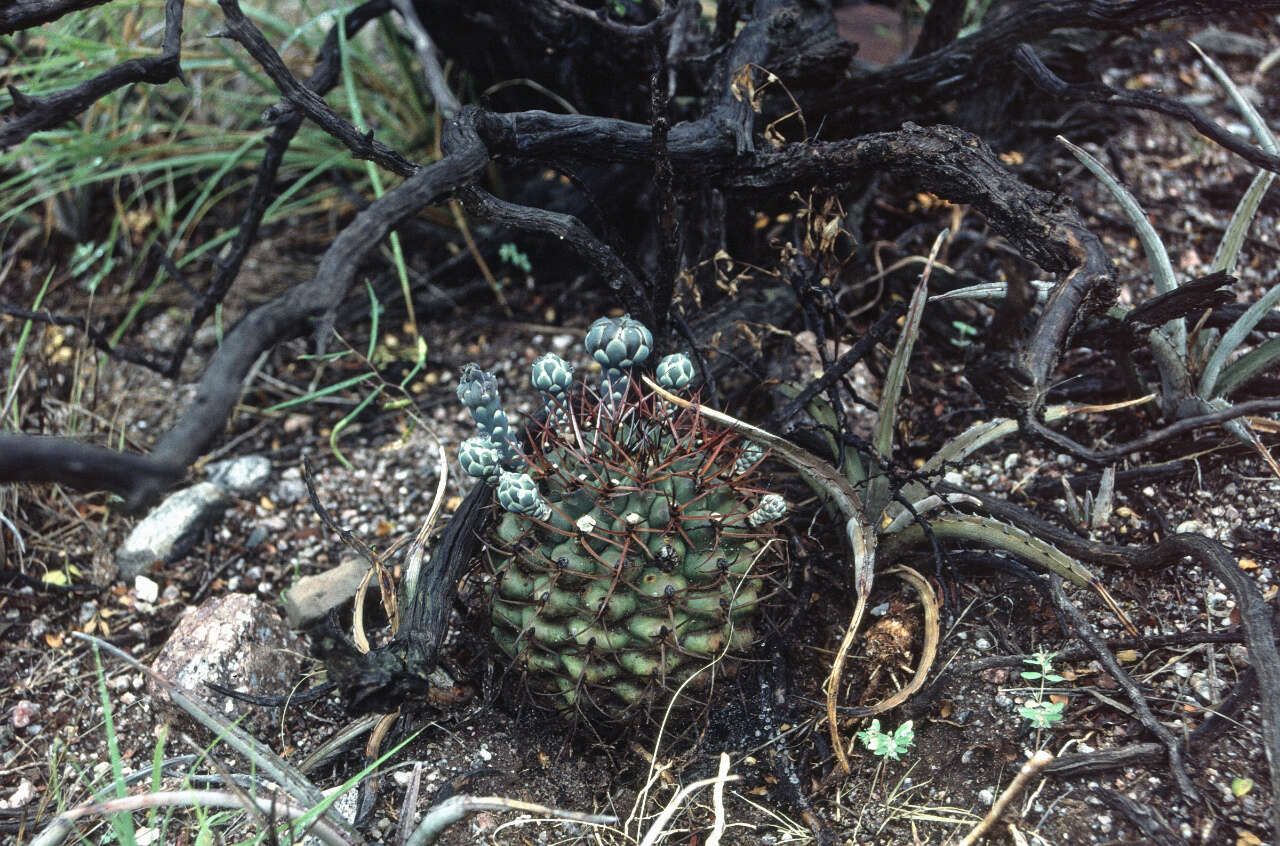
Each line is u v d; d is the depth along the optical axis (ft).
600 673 2.22
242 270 3.53
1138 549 2.37
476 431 3.12
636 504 2.23
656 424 2.31
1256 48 3.80
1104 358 2.86
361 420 3.20
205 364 3.31
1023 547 2.38
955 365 3.04
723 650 2.24
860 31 3.55
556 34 3.01
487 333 3.38
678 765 2.34
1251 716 2.22
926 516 2.50
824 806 2.27
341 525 2.93
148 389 3.26
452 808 1.98
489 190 3.49
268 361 3.34
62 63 3.34
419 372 3.29
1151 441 2.21
